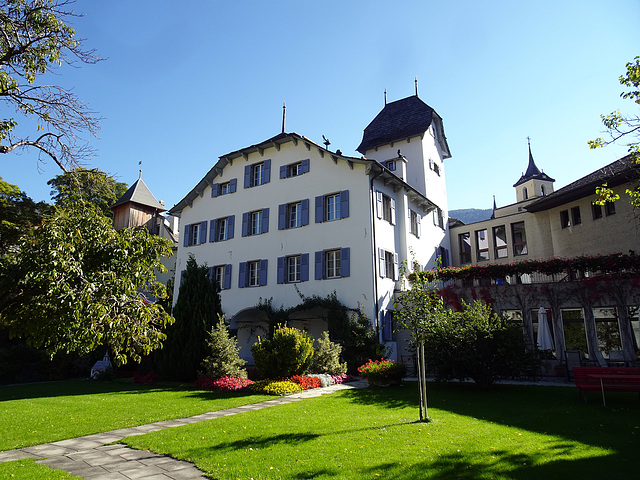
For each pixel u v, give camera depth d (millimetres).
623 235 18938
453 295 17938
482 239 28906
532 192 48656
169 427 8727
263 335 22906
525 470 5531
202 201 27109
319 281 20766
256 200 24359
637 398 10914
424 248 25219
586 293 15648
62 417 10086
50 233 5906
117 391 15281
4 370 21047
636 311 14680
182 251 27031
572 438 7133
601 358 15062
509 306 16938
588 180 20188
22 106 7953
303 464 5836
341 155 21219
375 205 20562
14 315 6344
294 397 12391
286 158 23766
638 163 10297
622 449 6457
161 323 7301
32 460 6512
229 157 25938
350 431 7738
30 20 7441
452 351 13023
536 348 14578
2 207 20953
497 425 8156
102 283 6195
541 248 24422
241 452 6512
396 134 29125
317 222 21578
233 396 12781
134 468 5996
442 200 30234
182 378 17125
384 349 18125
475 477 5293
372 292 19125
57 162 8391
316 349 16781
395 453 6305
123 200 34375
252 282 23609
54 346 6242
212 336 15953
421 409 8727
